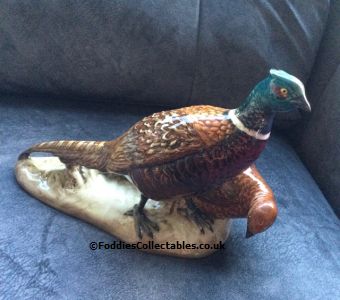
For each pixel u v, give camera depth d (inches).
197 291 21.5
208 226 23.0
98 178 24.1
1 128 28.4
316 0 31.4
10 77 29.9
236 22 30.2
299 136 34.1
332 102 30.9
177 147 19.6
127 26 28.9
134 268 21.8
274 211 19.9
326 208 29.1
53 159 25.2
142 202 22.3
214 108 20.6
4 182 24.6
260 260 23.8
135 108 33.2
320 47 32.8
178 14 29.5
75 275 20.9
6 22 28.0
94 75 30.3
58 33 28.6
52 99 32.0
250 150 19.4
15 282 20.0
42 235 22.3
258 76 31.4
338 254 25.6
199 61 30.6
